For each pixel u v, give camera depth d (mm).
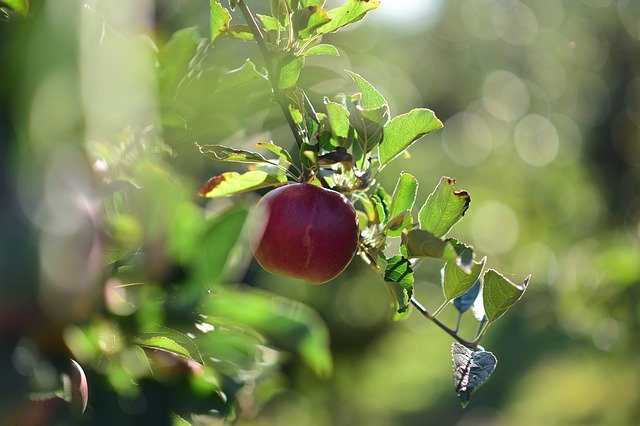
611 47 8547
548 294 4637
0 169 1134
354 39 5551
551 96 9414
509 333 6355
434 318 1409
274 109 1501
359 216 1468
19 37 1179
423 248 1361
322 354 1645
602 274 3346
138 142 1335
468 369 1350
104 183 1292
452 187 1398
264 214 1412
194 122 1424
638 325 3309
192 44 1426
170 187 1346
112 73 1219
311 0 1419
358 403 5109
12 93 1172
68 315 1138
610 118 8422
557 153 8938
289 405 3734
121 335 1342
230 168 1747
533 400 5680
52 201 1130
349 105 1431
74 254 1125
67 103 1177
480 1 10328
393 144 1416
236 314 1577
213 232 1447
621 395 4062
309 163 1423
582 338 4117
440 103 10359
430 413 6457
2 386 1188
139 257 1384
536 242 8172
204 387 1389
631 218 7902
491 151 9898
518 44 10094
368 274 4637
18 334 1170
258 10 1758
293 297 3730
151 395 1355
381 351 5410
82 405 1249
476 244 8305
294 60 1401
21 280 1109
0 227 1112
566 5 9172
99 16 1260
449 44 10414
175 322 1396
